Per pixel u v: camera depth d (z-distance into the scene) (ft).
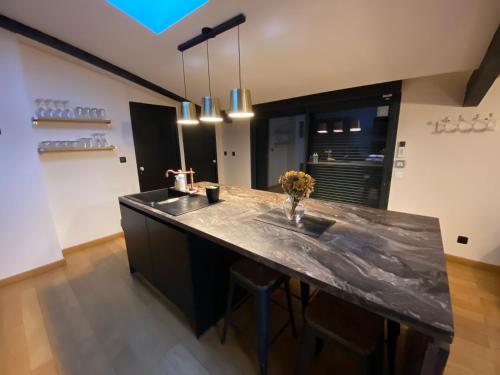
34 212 8.08
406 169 8.84
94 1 6.39
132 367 4.82
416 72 7.34
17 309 6.52
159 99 12.50
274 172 18.30
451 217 8.34
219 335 5.57
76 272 8.34
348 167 10.47
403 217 5.25
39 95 8.56
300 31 6.51
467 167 7.81
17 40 7.48
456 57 6.29
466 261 8.27
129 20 7.10
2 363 4.95
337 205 6.23
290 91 10.23
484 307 6.27
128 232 7.54
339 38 6.49
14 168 7.63
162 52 8.56
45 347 5.31
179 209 6.09
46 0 6.33
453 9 4.96
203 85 11.03
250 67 8.80
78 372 4.74
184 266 5.27
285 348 5.17
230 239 4.24
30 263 8.11
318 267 3.28
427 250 3.75
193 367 4.79
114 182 11.00
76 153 9.73
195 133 14.71
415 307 2.51
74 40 8.13
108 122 10.14
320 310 3.72
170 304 6.65
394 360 4.42
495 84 7.02
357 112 9.90
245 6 5.96
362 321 3.49
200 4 6.03
